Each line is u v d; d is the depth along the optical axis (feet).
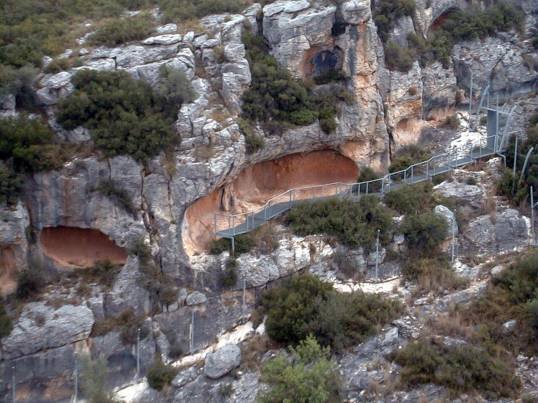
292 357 102.47
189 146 114.73
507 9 161.68
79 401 103.14
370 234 118.62
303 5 131.03
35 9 138.62
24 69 114.73
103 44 125.18
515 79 155.74
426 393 97.25
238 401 101.14
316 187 129.90
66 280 112.27
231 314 112.78
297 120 127.03
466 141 141.18
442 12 156.76
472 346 100.63
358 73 132.05
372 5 144.05
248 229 117.29
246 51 128.67
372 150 134.82
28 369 103.65
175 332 110.11
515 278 109.91
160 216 112.16
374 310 107.76
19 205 108.47
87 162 111.55
